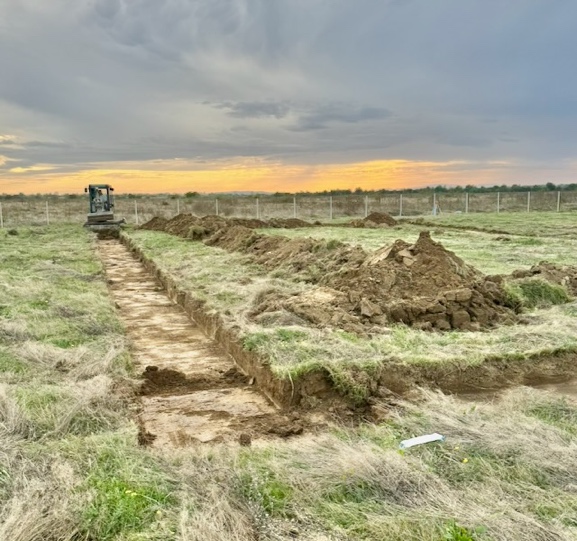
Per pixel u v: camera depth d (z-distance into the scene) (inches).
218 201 1686.8
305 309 284.2
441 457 147.7
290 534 118.1
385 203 1724.9
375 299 294.5
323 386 207.8
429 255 329.4
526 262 487.2
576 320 280.4
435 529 116.7
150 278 533.6
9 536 111.7
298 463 146.5
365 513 123.6
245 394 223.5
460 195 1758.1
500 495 130.3
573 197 1695.4
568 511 123.3
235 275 434.6
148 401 217.0
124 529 117.8
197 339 309.4
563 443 155.3
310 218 1461.6
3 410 172.9
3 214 1434.5
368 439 163.0
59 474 136.4
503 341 247.8
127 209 1595.7
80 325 294.5
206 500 129.0
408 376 215.0
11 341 258.7
